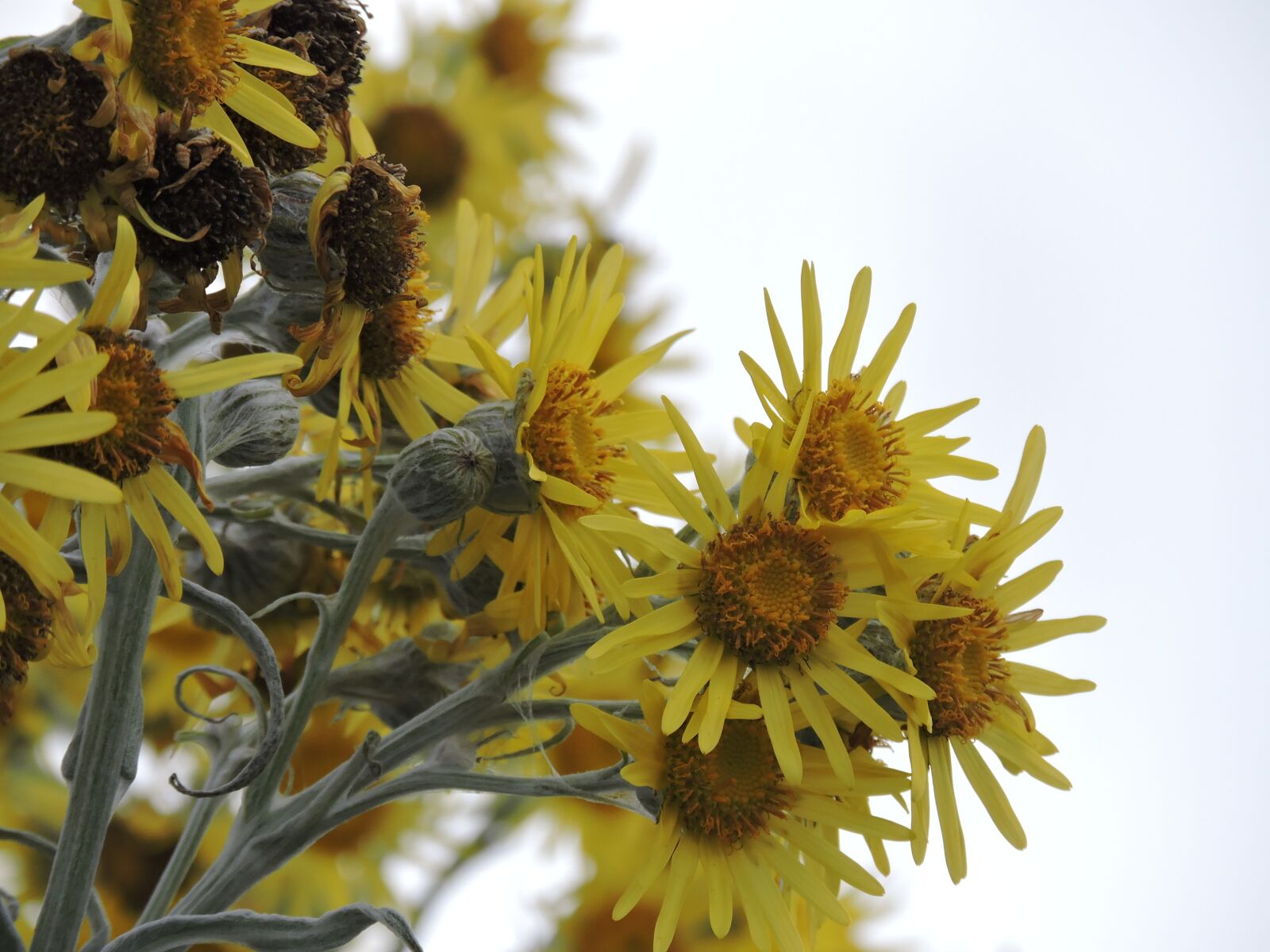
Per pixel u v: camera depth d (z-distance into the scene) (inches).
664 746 16.4
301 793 16.7
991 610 16.9
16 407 15.0
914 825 16.1
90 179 15.6
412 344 17.3
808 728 16.5
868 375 17.0
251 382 16.7
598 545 16.8
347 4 16.8
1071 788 16.9
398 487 16.6
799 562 16.4
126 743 16.2
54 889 16.0
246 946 15.9
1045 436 16.9
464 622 17.6
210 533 15.8
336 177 16.4
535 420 16.9
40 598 15.7
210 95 16.0
